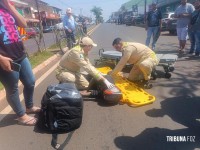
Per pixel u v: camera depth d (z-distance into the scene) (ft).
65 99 6.46
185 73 11.72
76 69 9.01
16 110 6.93
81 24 42.22
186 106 7.95
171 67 10.94
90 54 18.39
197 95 8.87
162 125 6.79
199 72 11.82
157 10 17.65
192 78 10.90
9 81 6.50
